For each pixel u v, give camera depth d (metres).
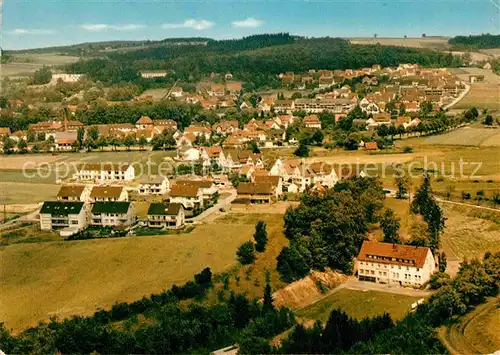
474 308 144.62
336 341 127.62
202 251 180.12
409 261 170.25
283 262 171.62
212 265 169.88
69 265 170.50
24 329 136.00
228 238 190.50
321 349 126.31
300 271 170.62
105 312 140.75
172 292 151.62
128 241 188.62
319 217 186.62
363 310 154.38
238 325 142.00
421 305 149.00
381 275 174.00
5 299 150.50
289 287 164.25
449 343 126.81
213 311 142.38
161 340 129.12
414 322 136.25
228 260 173.25
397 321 139.62
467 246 190.50
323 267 176.88
